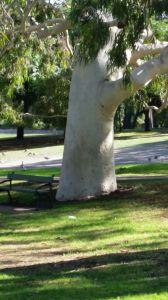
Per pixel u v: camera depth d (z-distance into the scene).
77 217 15.66
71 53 19.58
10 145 46.06
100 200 17.48
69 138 18.12
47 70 22.92
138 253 10.88
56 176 23.58
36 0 15.81
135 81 15.79
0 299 7.60
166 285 7.86
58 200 18.19
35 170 26.55
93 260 10.43
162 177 20.83
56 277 8.88
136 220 14.75
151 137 46.16
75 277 8.77
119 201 17.05
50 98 37.47
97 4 10.62
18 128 50.91
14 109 29.84
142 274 8.69
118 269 9.19
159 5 10.36
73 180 18.03
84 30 10.75
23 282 8.65
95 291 7.74
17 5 15.99
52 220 15.59
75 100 18.02
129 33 10.70
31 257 11.39
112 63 11.24
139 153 33.72
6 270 9.92
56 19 16.59
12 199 19.36
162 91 21.23
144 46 16.77
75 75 18.06
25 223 15.51
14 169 28.02
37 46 20.42
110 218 15.20
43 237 13.80
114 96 16.98
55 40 20.70
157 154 32.53
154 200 16.80
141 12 10.48
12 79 20.81
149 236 12.93
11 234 14.30
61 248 12.34
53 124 42.25
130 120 69.06
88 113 17.80
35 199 18.73
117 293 7.52
